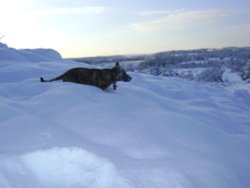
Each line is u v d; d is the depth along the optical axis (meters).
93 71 3.24
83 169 1.38
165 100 3.19
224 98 4.52
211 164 1.60
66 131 1.74
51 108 2.22
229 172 1.58
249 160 1.83
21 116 1.95
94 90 2.77
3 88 2.84
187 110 2.94
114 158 1.48
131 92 3.23
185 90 4.42
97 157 1.42
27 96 2.72
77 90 2.63
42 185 1.33
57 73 3.57
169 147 1.74
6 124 1.80
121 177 1.32
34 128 1.74
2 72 3.41
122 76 3.34
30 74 3.47
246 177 1.62
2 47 4.67
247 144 2.11
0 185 1.22
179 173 1.42
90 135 1.77
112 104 2.47
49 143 1.54
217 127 2.59
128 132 1.85
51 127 1.76
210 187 1.42
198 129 2.13
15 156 1.37
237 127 2.76
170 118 2.22
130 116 2.19
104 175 1.35
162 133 1.96
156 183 1.33
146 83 4.25
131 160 1.50
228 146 1.98
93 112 2.10
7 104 2.31
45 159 1.40
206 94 4.70
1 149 1.48
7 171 1.29
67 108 2.21
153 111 2.41
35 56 4.61
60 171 1.38
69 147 1.45
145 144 1.73
